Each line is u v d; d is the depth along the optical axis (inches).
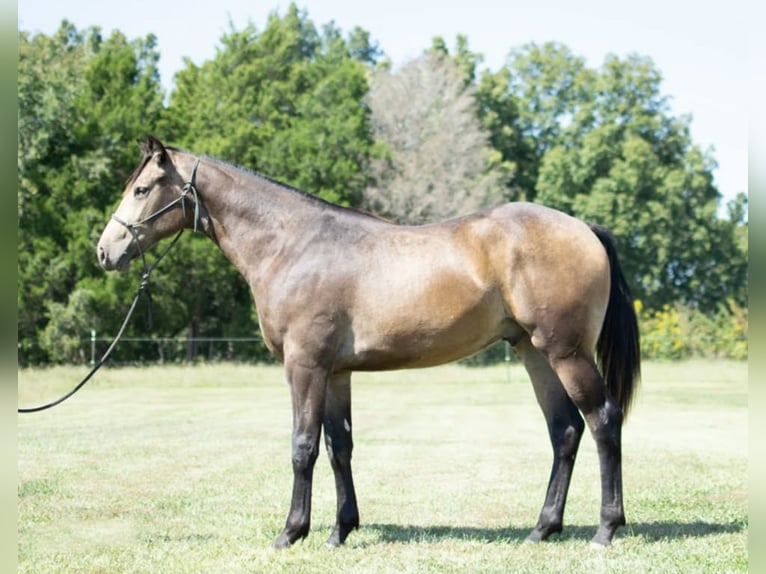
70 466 382.3
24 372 990.4
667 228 1588.3
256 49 1672.0
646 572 199.6
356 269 227.9
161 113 1413.6
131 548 233.0
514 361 1347.2
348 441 239.8
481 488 320.2
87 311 1208.8
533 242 222.7
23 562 219.6
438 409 676.7
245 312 1405.0
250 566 212.4
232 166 248.1
